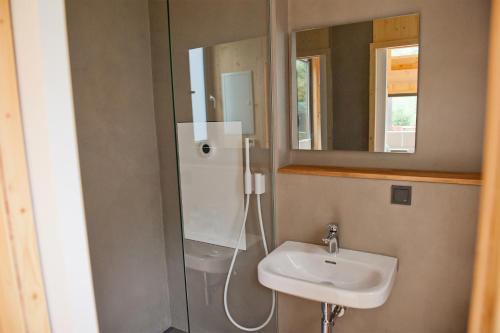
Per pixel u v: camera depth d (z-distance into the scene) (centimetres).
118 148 195
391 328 162
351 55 166
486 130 40
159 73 208
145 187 212
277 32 172
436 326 151
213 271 178
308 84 178
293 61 180
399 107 158
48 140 83
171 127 209
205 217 173
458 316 146
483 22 139
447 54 146
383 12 157
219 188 179
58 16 84
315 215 171
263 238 187
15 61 84
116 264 198
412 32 152
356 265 151
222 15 171
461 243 141
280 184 179
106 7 183
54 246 88
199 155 173
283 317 191
